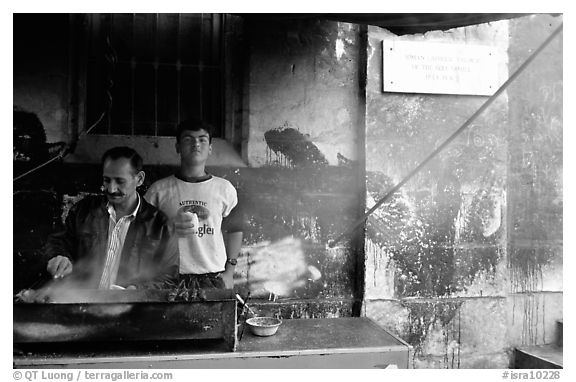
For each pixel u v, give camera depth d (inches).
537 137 131.0
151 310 86.4
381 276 118.7
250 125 115.6
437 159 122.1
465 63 122.9
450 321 121.3
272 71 116.9
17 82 106.9
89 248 107.0
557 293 131.1
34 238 106.1
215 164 113.7
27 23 107.7
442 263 121.6
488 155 124.2
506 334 126.0
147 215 109.3
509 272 129.6
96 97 111.8
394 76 119.3
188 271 109.3
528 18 129.8
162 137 113.0
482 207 123.8
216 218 111.7
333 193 119.6
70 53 109.6
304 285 117.9
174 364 83.9
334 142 119.9
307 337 96.2
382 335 97.9
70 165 108.0
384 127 119.4
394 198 119.6
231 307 87.9
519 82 129.9
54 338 83.7
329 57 119.6
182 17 115.1
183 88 115.2
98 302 84.9
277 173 116.8
